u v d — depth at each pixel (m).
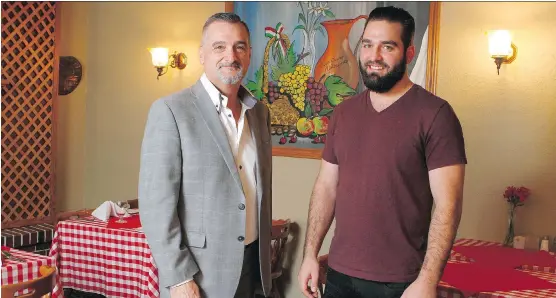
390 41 1.84
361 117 1.93
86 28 4.99
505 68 3.16
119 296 3.16
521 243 3.00
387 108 1.88
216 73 1.94
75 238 3.29
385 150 1.85
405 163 1.84
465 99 3.30
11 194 4.47
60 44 4.69
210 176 1.88
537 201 3.09
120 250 3.14
